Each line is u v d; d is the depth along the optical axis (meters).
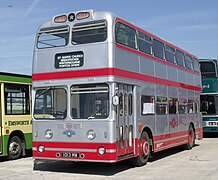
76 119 10.95
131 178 10.41
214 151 16.92
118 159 10.73
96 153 10.62
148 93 13.05
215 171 11.48
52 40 11.68
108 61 10.68
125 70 11.41
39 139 11.49
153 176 10.70
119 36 11.23
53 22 11.77
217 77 23.30
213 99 23.33
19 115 14.57
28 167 12.61
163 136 14.24
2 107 13.78
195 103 19.02
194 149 17.83
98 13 11.09
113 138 10.51
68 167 12.53
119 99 11.02
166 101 14.80
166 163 13.30
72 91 11.16
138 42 12.57
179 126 16.25
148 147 12.92
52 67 11.55
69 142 11.00
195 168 12.10
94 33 11.01
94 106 10.80
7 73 14.05
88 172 11.51
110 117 10.57
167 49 15.38
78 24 11.31
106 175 10.95
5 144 13.84
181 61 17.16
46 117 11.46
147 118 12.83
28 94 15.03
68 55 11.31
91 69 10.89
